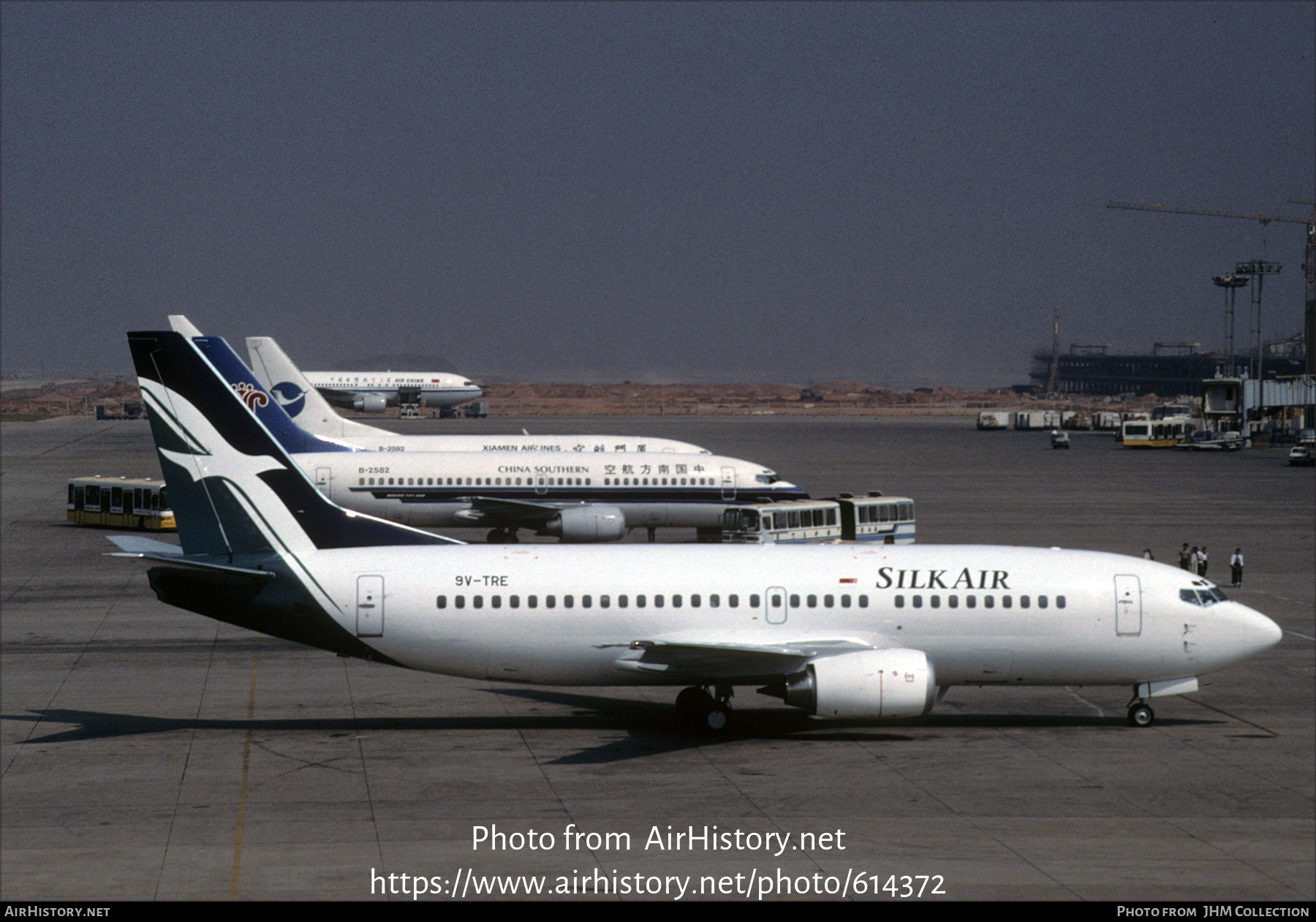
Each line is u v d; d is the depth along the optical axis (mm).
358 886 53031
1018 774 69438
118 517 184000
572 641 77188
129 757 72250
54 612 119750
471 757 72625
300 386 194375
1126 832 59906
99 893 52062
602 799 64812
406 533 80938
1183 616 78062
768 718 82812
